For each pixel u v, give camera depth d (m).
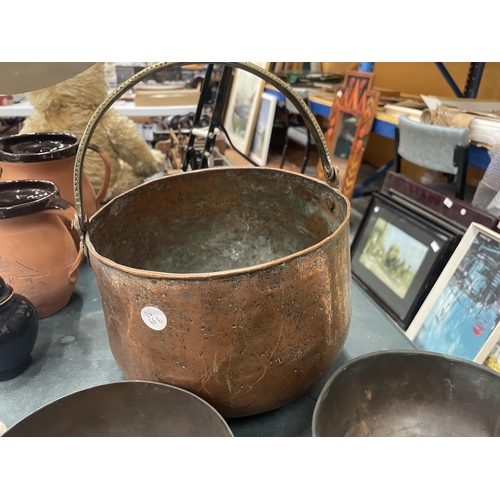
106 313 0.58
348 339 0.84
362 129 1.90
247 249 0.97
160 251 0.90
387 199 1.59
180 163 1.60
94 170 1.31
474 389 0.58
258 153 2.71
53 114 1.26
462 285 1.18
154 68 0.56
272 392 0.56
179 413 0.55
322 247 0.53
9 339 0.68
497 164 1.21
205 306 0.48
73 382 0.73
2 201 0.78
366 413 0.60
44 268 0.81
